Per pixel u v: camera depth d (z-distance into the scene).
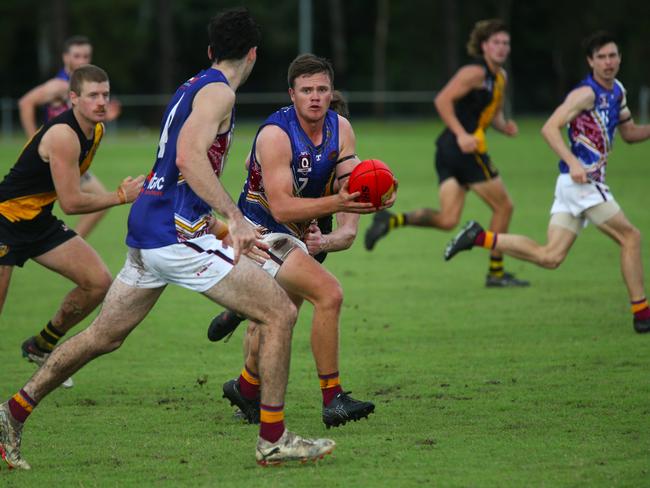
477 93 39.16
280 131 20.80
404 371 26.66
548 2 195.38
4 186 24.61
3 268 24.75
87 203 24.09
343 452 19.75
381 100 177.25
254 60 19.42
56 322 25.83
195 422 22.39
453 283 40.50
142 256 18.80
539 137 126.75
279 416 18.64
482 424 21.56
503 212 39.72
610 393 23.92
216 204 17.88
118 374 27.11
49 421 22.55
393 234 55.84
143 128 158.62
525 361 27.52
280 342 18.58
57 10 159.25
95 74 23.84
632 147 107.88
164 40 173.00
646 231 51.16
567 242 33.00
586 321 32.81
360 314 34.59
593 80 31.25
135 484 18.09
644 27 187.25
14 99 190.38
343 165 21.52
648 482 17.56
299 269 20.64
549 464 18.64
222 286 18.58
